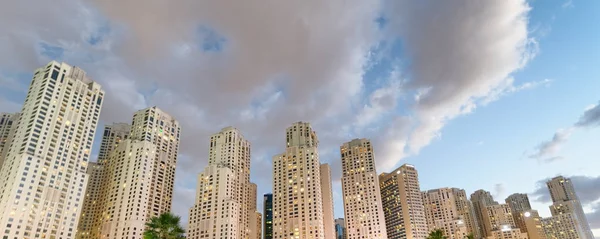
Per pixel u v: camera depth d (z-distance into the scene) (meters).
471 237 157.62
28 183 190.50
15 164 192.25
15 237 179.12
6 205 181.12
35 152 199.25
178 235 95.50
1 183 192.12
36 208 190.75
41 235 189.50
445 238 137.25
